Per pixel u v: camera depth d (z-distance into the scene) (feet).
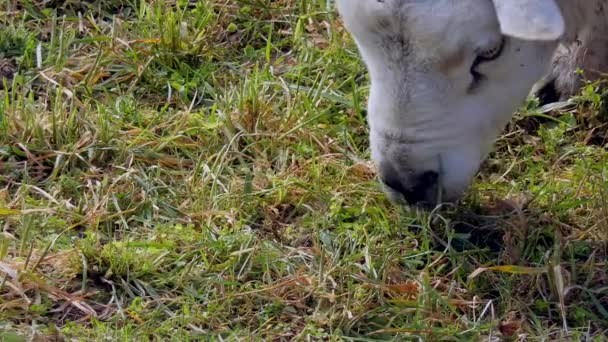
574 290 17.89
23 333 16.98
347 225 19.29
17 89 23.32
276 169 21.11
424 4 16.89
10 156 21.26
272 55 24.89
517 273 18.01
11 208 19.83
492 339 16.93
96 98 23.36
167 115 22.48
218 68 24.18
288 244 19.17
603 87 22.70
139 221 19.76
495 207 19.58
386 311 17.43
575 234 19.06
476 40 17.21
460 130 18.08
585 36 22.26
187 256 18.70
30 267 18.33
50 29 25.34
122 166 21.03
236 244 18.84
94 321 17.25
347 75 23.77
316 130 21.81
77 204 20.21
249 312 17.60
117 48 24.47
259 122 21.97
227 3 25.99
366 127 22.03
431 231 18.90
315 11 25.72
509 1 16.08
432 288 17.67
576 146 21.33
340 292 17.88
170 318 17.28
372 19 17.16
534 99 22.53
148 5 25.77
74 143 21.53
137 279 18.25
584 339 17.04
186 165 21.26
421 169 18.12
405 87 17.56
